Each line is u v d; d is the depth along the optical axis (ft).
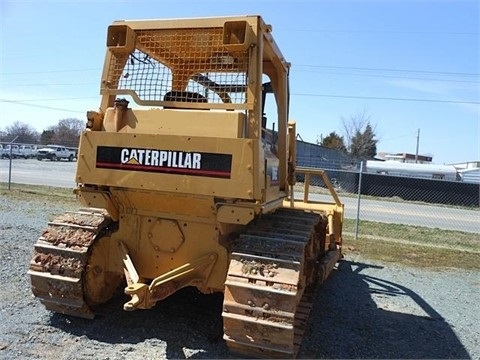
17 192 50.49
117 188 13.29
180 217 13.58
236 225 13.89
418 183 86.79
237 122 12.28
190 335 13.75
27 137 201.87
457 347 14.93
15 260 21.16
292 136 18.71
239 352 12.32
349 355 13.52
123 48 13.70
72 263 13.78
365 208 64.44
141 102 13.73
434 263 28.76
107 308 15.46
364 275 24.23
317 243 18.02
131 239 14.23
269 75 17.26
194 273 13.38
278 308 11.38
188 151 12.32
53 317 14.57
